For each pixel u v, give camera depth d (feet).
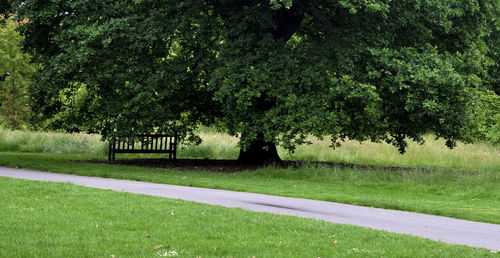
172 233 26.91
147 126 68.74
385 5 58.59
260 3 66.44
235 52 63.77
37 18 67.56
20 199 35.45
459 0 68.49
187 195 42.80
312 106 60.59
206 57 68.03
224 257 22.56
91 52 62.95
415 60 64.44
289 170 63.00
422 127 68.80
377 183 55.72
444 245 26.50
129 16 67.10
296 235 27.61
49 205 33.58
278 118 61.11
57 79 66.74
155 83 64.85
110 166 65.36
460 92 62.75
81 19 66.54
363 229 29.94
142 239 25.40
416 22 67.10
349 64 61.72
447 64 64.28
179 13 67.05
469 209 41.06
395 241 26.94
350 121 63.21
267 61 64.13
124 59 66.39
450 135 68.85
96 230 26.94
